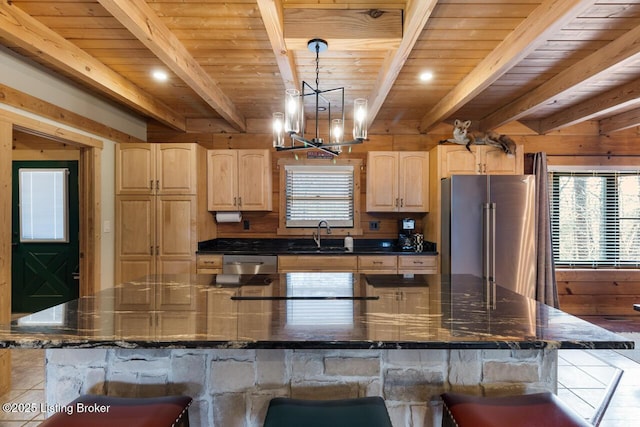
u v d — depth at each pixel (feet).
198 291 6.03
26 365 9.14
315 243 14.53
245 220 14.60
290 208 14.62
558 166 14.14
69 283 13.53
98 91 11.06
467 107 12.76
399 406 4.73
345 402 4.05
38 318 4.45
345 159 14.61
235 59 9.02
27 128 8.75
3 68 8.04
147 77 10.23
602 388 8.21
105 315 4.59
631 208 14.35
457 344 3.68
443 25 7.29
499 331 4.01
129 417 3.69
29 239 13.55
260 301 5.37
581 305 14.17
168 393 4.67
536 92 10.74
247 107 13.10
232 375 4.67
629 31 7.43
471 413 3.77
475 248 11.78
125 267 12.55
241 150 13.58
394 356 4.71
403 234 14.26
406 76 10.00
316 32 6.82
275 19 6.34
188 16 7.06
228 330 4.01
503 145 12.50
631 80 9.92
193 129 14.61
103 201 11.87
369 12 6.84
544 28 6.55
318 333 3.92
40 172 13.50
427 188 13.52
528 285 11.78
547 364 4.74
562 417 3.68
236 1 6.60
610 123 13.74
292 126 6.95
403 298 5.60
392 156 13.51
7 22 6.56
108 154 12.16
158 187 12.57
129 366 4.68
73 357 4.67
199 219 12.90
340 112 13.70
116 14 6.06
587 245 14.33
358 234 14.53
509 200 11.79
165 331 3.97
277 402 4.03
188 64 8.61
